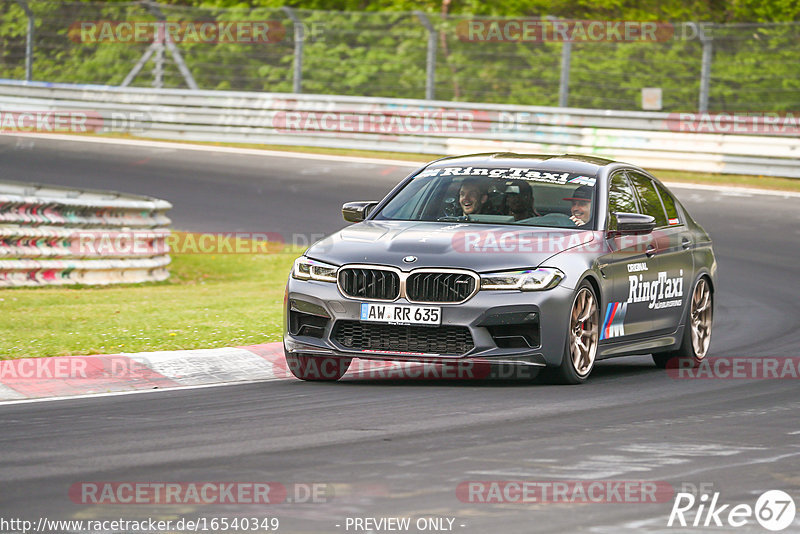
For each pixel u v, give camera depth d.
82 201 41.12
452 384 23.23
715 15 94.69
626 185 26.52
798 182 66.06
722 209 58.06
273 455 15.90
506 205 24.80
